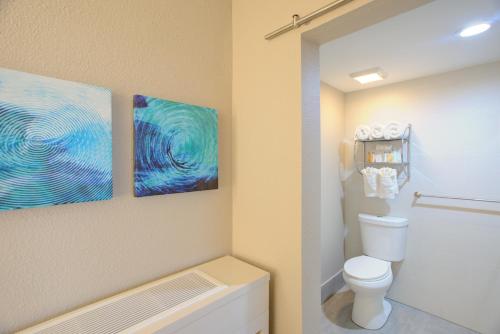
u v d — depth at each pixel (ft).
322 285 7.47
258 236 4.03
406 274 7.19
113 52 2.94
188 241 3.80
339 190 8.23
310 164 3.60
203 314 2.78
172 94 3.53
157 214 3.41
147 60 3.26
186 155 3.60
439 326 6.35
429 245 6.78
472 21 4.19
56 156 2.43
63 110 2.47
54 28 2.51
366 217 7.38
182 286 3.21
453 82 6.34
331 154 7.79
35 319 2.45
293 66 3.49
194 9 3.80
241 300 3.22
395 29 4.45
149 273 3.34
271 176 3.81
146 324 2.46
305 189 3.52
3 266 2.27
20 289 2.36
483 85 5.93
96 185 2.70
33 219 2.42
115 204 2.99
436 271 6.69
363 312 6.41
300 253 3.50
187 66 3.71
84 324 2.44
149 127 3.19
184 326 2.60
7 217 2.28
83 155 2.60
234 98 4.35
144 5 3.23
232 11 4.37
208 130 3.88
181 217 3.70
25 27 2.34
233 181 4.41
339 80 7.15
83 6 2.70
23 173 2.26
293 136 3.52
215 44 4.10
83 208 2.74
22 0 2.33
